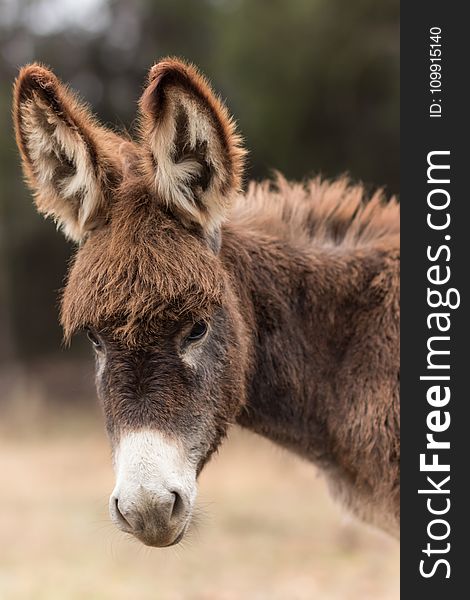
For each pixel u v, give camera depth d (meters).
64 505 12.46
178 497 3.51
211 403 3.78
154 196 3.80
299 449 4.64
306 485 13.90
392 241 4.68
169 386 3.58
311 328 4.51
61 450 17.83
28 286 25.59
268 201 4.75
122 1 23.83
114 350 3.59
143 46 24.23
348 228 4.77
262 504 12.44
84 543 10.20
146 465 3.44
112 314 3.54
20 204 22.88
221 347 3.85
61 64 24.28
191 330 3.65
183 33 23.78
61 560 9.39
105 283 3.58
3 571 8.86
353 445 4.45
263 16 15.88
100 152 3.87
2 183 21.91
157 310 3.54
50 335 25.73
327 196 4.81
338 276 4.53
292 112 15.98
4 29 23.78
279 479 14.60
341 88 15.66
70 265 4.11
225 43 16.61
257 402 4.48
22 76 3.73
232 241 4.33
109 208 3.86
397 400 4.39
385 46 15.41
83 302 3.61
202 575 8.64
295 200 4.78
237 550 9.73
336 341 4.53
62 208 3.95
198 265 3.65
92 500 12.79
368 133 16.25
